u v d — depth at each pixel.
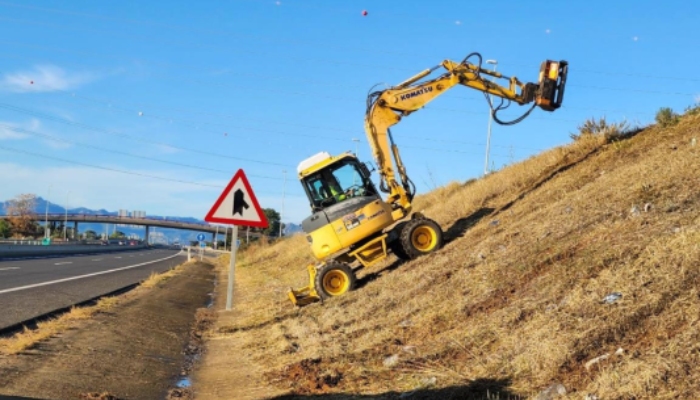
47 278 21.53
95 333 9.15
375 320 9.21
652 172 10.62
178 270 31.06
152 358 8.20
